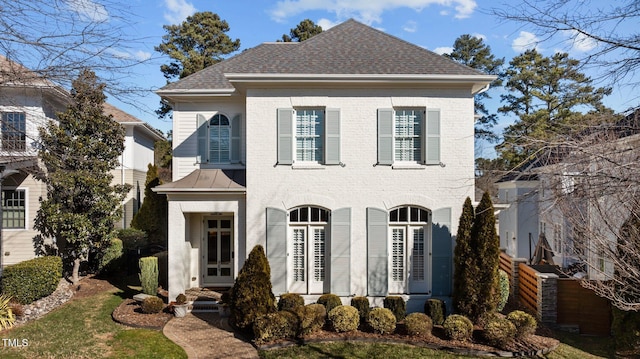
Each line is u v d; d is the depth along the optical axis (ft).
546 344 38.27
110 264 62.64
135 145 89.66
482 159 89.66
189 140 56.03
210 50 132.67
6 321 41.29
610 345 39.93
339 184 47.47
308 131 48.57
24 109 37.42
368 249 47.09
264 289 40.52
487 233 42.06
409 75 45.75
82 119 57.16
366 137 47.65
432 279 46.73
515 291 53.57
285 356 35.60
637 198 24.27
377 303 46.75
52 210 55.16
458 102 47.83
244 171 54.08
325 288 47.78
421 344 38.17
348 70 46.60
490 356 36.42
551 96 80.53
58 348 35.91
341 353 36.37
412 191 47.55
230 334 40.37
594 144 23.11
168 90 53.67
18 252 59.16
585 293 43.73
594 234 29.27
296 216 48.06
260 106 47.70
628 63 19.76
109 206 58.23
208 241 56.54
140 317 44.16
